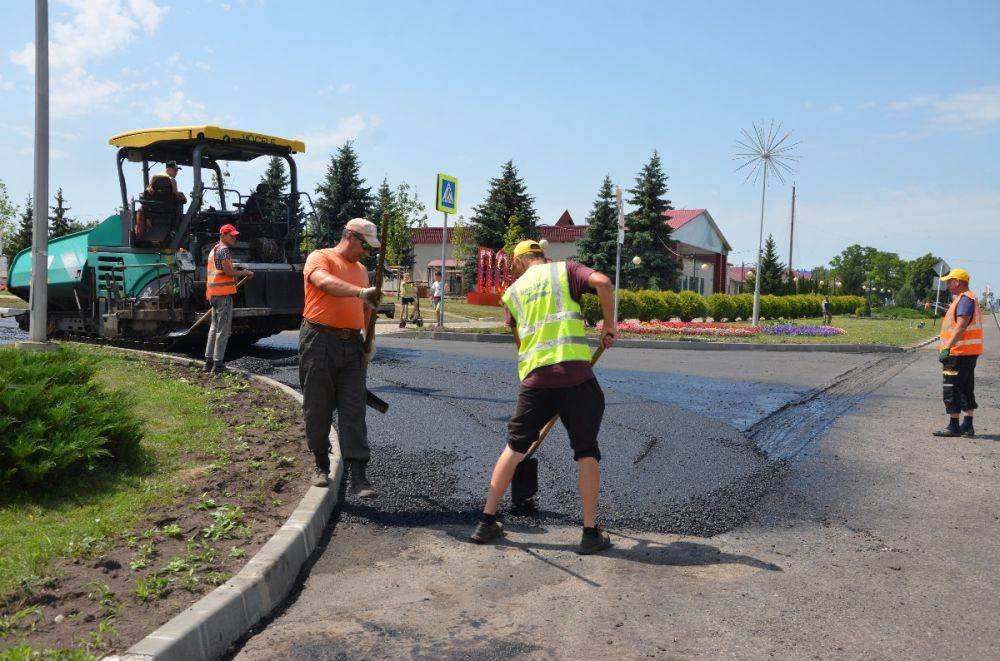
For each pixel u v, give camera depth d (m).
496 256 38.91
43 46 9.87
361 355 4.84
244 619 3.13
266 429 6.18
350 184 47.06
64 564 3.42
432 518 4.60
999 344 23.42
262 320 11.39
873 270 141.62
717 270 63.38
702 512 4.74
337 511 4.66
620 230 17.27
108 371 8.15
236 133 10.79
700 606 3.38
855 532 4.47
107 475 4.66
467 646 2.98
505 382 9.20
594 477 4.08
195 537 3.82
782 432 7.26
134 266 10.99
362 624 3.19
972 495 5.30
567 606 3.38
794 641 3.04
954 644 3.02
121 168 11.23
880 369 13.30
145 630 2.85
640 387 9.70
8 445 4.14
